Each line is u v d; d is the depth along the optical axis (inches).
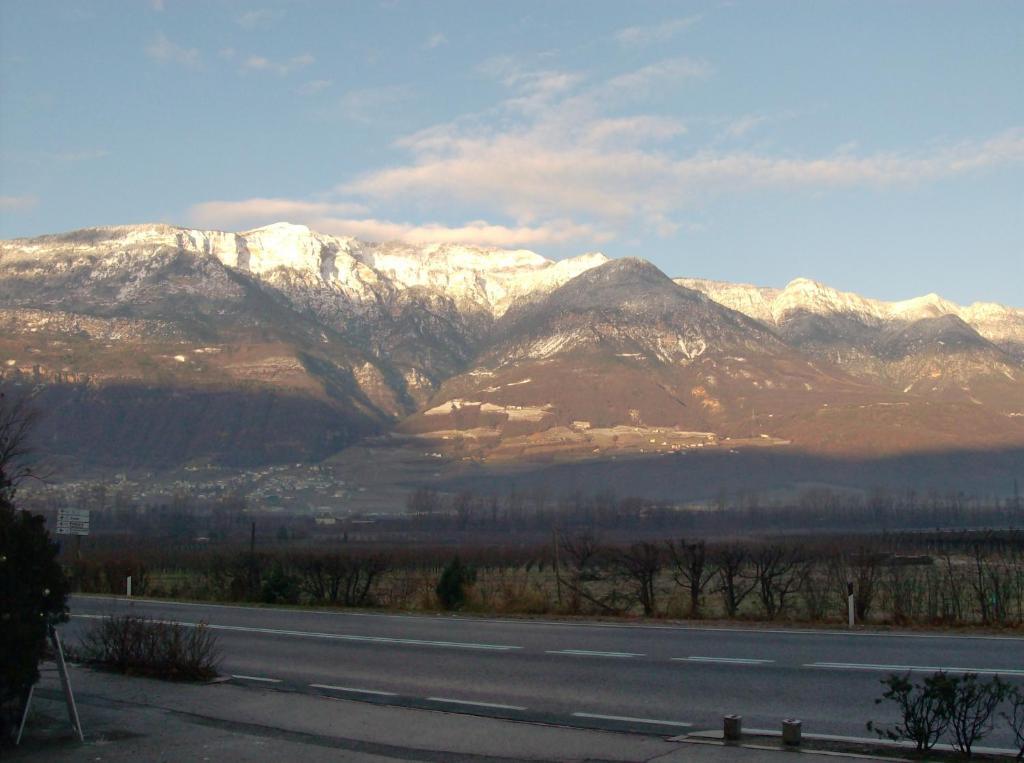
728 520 4589.1
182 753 423.2
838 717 482.9
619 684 581.6
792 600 1134.4
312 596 1362.0
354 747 433.4
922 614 972.6
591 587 1422.2
